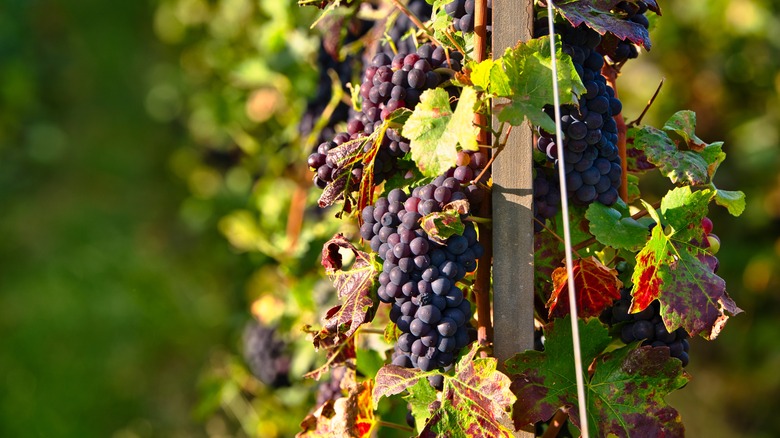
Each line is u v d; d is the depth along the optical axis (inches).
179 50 280.4
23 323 230.1
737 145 183.2
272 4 128.2
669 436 60.4
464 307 60.8
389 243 61.6
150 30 314.8
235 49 167.2
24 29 297.0
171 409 203.6
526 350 61.1
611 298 64.1
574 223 68.6
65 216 271.1
